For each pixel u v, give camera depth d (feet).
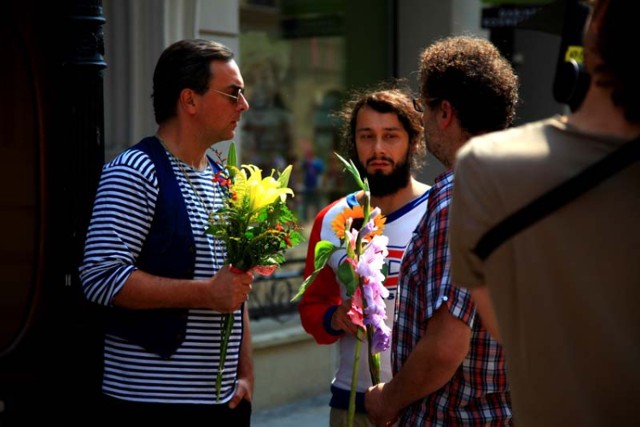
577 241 9.12
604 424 9.20
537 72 48.88
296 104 40.09
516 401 9.77
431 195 14.29
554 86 10.96
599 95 9.37
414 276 14.33
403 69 41.24
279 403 36.68
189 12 30.01
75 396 18.42
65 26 17.93
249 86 38.37
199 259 16.81
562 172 9.16
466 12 40.65
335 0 40.98
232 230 16.46
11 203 23.40
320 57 40.75
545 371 9.37
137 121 29.19
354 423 18.99
